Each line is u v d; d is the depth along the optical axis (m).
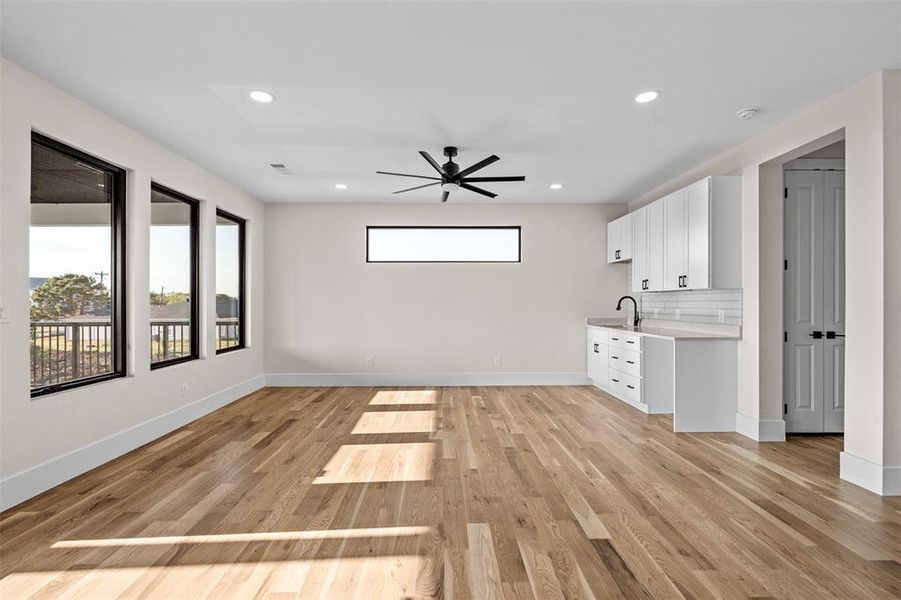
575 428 4.39
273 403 5.47
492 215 6.64
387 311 6.64
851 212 3.10
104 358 3.66
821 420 4.18
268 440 4.01
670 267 4.92
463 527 2.46
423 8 2.23
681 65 2.80
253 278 6.28
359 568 2.08
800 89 3.13
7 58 2.69
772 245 4.04
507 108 3.42
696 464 3.42
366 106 3.38
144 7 2.22
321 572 2.05
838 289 4.18
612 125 3.76
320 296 6.62
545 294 6.65
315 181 5.48
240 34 2.45
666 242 5.00
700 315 5.00
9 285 2.72
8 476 2.71
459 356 6.64
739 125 3.77
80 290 3.43
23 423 2.80
